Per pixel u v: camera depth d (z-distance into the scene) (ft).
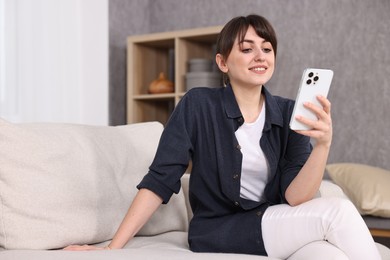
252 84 5.10
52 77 11.17
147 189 5.07
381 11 10.96
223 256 4.09
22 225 4.81
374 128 10.98
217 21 12.80
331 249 4.30
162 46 13.20
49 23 11.11
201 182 5.32
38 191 4.93
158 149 5.19
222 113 5.19
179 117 5.23
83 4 11.80
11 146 4.91
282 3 11.93
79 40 11.72
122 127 6.46
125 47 13.37
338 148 11.28
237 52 5.09
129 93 12.64
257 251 4.86
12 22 10.37
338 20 11.35
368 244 4.43
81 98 11.76
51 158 5.13
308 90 4.60
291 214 4.71
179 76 12.00
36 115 10.84
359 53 11.14
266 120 5.20
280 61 11.89
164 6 13.58
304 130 4.66
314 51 11.57
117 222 5.60
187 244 5.65
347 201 4.58
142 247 5.28
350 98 11.19
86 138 5.71
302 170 4.84
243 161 5.16
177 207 6.38
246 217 4.99
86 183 5.34
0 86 10.11
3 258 4.20
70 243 5.08
